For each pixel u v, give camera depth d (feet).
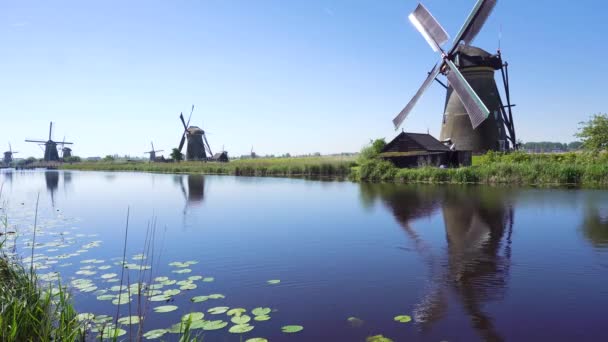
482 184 82.89
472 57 116.47
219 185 98.17
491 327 17.43
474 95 94.38
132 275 25.17
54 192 85.30
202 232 39.32
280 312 19.26
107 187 97.14
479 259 28.09
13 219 48.52
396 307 19.80
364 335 16.70
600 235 34.42
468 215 45.60
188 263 27.89
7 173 200.03
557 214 44.70
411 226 40.45
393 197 64.39
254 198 68.23
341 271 25.91
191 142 250.78
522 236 34.65
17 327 12.94
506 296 21.06
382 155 113.09
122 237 37.32
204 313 18.97
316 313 19.11
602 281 23.07
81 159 330.34
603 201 53.67
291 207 56.29
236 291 22.26
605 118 86.22
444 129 126.82
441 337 16.51
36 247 33.12
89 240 36.01
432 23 106.42
